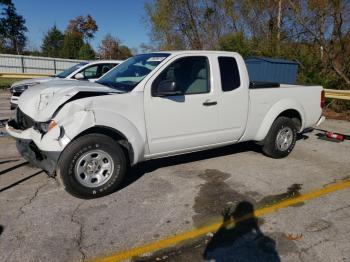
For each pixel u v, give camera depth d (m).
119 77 4.75
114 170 4.09
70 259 2.91
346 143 7.13
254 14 18.31
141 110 4.22
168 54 4.66
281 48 15.00
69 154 3.78
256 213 3.79
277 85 5.88
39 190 4.24
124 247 3.10
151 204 3.95
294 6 14.67
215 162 5.54
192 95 4.62
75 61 29.53
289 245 3.17
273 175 5.00
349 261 2.95
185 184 4.56
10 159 5.40
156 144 4.44
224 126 5.03
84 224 3.47
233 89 5.04
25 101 4.41
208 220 3.61
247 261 2.93
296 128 6.00
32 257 2.91
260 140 5.64
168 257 2.97
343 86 12.90
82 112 3.83
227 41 17.67
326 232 3.41
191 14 23.56
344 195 4.32
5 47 59.25
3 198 4.00
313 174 5.08
